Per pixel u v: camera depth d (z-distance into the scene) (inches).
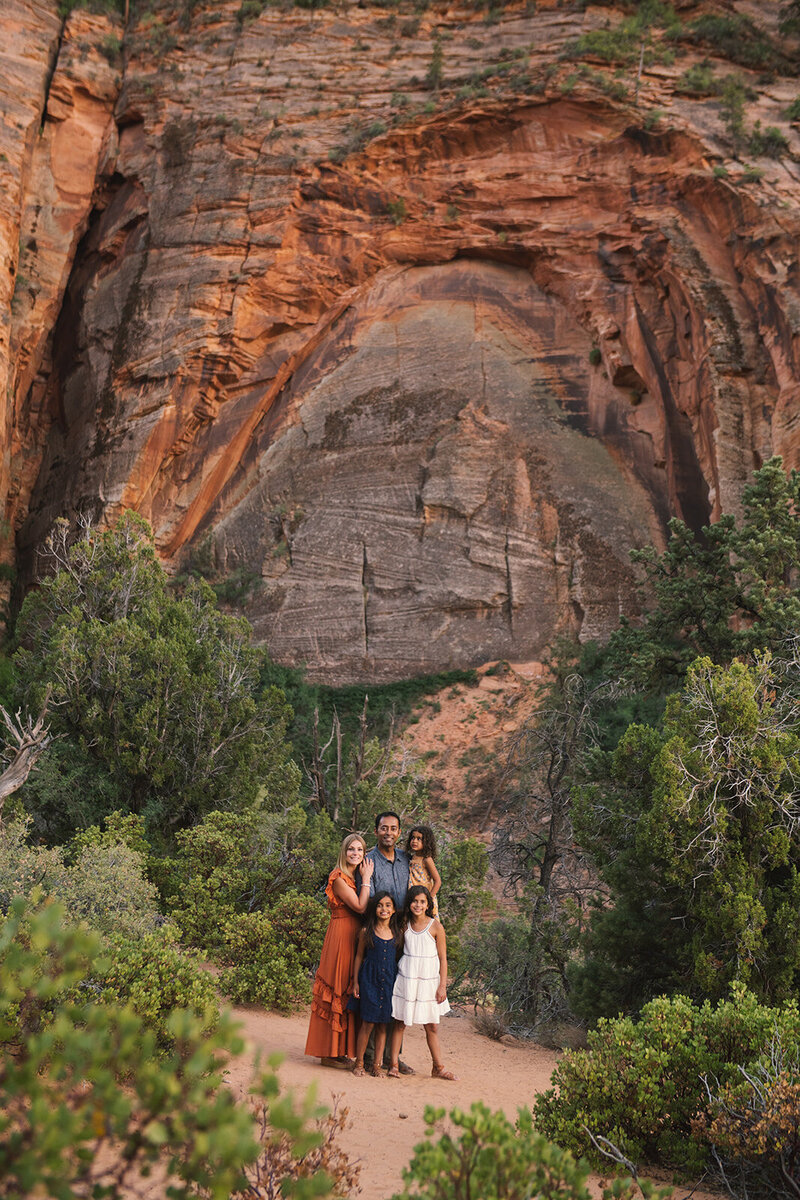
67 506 1594.5
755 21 1675.7
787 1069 216.1
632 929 408.8
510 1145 122.6
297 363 1647.4
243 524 1558.8
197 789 627.8
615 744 1047.0
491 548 1457.9
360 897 283.9
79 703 632.4
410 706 1338.6
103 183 1797.5
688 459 1422.2
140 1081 96.5
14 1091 91.9
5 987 101.2
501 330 1624.0
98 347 1692.9
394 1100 252.2
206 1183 95.2
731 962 351.9
